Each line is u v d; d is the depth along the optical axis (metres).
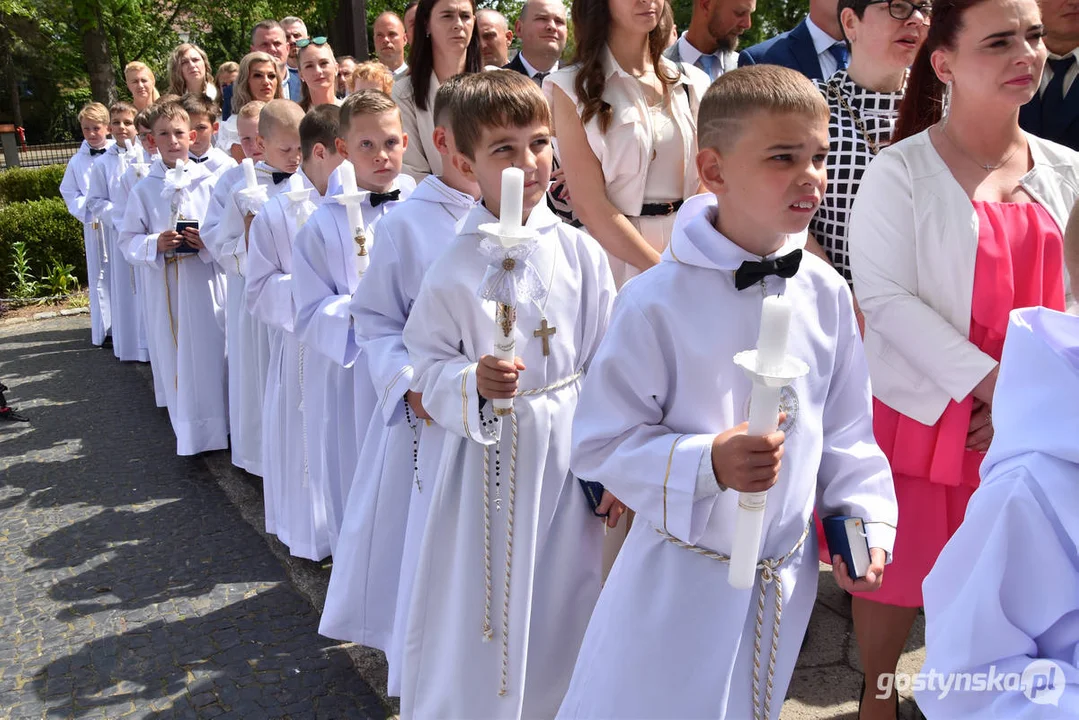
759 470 1.69
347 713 3.14
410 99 4.84
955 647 1.48
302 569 4.19
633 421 1.98
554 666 2.79
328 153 4.07
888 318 2.54
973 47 2.39
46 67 37.34
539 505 2.64
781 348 1.61
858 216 2.62
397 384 2.78
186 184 6.05
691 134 3.46
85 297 10.98
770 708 2.06
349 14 7.70
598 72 3.34
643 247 3.39
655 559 2.02
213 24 31.38
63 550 4.50
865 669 2.75
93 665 3.50
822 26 3.90
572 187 3.48
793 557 2.03
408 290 2.97
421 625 2.74
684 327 1.94
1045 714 1.38
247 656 3.52
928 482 2.60
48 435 6.25
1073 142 3.54
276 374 4.34
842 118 3.03
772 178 1.84
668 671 1.98
